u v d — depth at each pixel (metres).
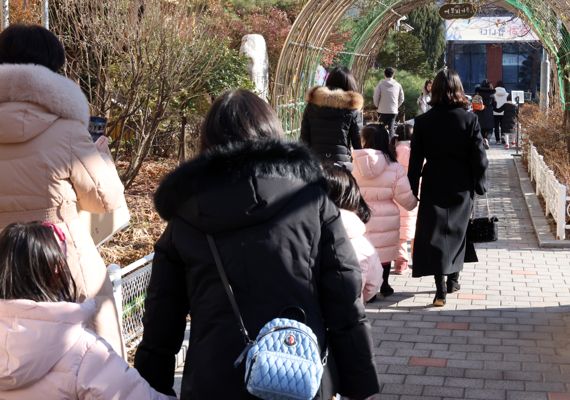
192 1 12.38
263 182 3.06
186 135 15.08
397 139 10.30
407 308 7.98
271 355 2.87
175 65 10.79
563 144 15.52
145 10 10.48
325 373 3.14
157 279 3.24
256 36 17.28
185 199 3.12
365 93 29.69
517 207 13.69
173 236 3.19
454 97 7.72
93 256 4.11
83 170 4.02
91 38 10.38
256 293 3.05
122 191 4.23
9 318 3.24
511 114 25.66
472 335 7.13
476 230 8.04
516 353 6.66
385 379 6.14
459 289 8.56
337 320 3.18
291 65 17.92
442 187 7.80
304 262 3.09
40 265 3.36
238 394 2.99
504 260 9.90
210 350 3.03
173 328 3.29
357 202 5.12
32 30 4.06
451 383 6.05
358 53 23.03
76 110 4.03
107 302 4.12
